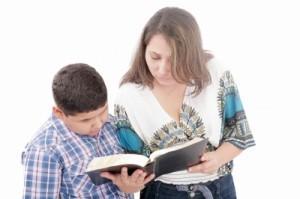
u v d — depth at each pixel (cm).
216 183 133
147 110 125
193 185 130
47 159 109
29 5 259
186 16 116
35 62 256
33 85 253
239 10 275
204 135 129
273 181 229
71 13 260
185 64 115
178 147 111
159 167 111
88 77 108
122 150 128
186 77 117
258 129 250
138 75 125
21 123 240
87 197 116
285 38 274
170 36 113
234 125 135
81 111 107
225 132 138
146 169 106
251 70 273
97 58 258
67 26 260
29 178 109
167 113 125
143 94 125
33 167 109
